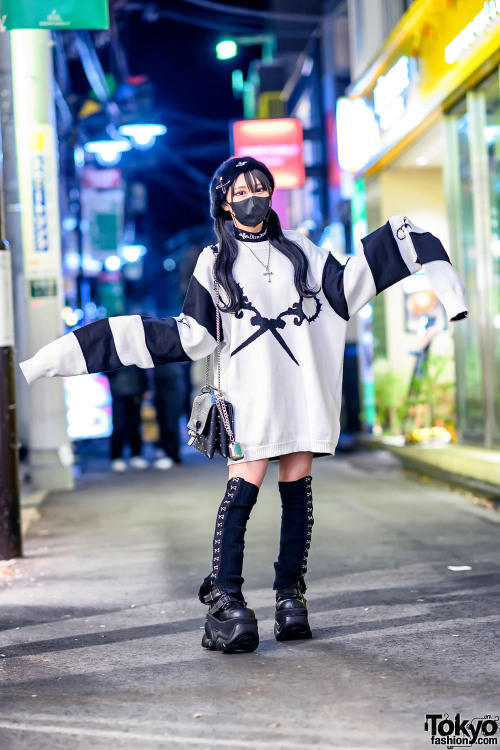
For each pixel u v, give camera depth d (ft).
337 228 47.34
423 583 15.14
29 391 30.63
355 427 41.88
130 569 17.42
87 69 46.24
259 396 11.60
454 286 11.28
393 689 9.80
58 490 30.42
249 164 11.71
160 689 10.23
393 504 24.03
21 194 29.89
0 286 18.92
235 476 11.89
